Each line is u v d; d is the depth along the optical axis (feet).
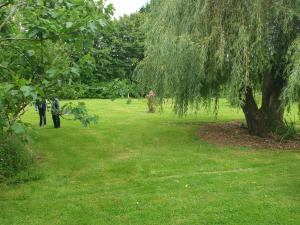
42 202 25.46
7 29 17.37
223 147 41.29
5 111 15.30
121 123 56.85
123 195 26.55
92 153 39.37
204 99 45.62
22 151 33.78
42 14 15.19
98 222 21.85
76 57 18.76
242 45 38.34
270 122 46.50
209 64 40.32
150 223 21.40
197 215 22.21
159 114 69.10
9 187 28.76
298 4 39.37
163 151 39.96
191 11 41.57
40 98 14.88
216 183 28.45
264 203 23.73
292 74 34.73
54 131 48.91
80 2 15.70
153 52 43.75
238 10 39.96
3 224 21.80
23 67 16.87
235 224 20.74
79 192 27.55
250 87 42.65
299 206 23.09
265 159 35.94
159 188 27.89
